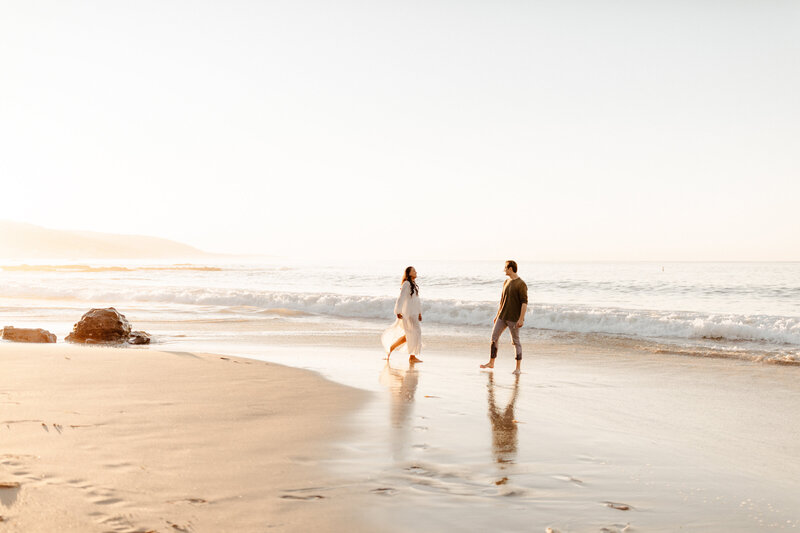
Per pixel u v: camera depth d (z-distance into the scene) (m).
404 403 7.63
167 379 8.51
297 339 15.29
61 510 3.70
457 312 20.72
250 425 6.15
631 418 7.12
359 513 3.91
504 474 4.89
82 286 38.09
